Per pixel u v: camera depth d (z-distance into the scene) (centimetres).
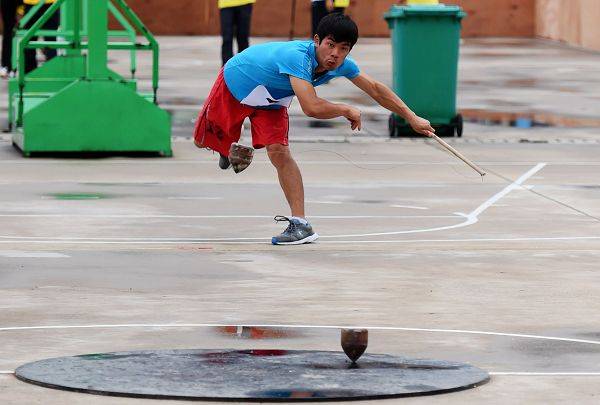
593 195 2427
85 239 1898
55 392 1059
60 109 2873
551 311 1446
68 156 2905
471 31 7100
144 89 4316
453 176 2673
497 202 2333
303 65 1795
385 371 1132
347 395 1045
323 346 1254
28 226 2006
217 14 6988
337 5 4744
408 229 2030
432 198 2373
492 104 4112
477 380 1108
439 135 3369
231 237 1939
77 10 2981
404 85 3331
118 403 1028
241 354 1196
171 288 1551
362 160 2902
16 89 3397
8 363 1174
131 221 2069
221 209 2206
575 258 1791
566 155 3022
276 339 1284
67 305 1445
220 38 6750
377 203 2305
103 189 2422
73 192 2378
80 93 2878
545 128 3538
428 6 3309
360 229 2025
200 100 4044
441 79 3325
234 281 1600
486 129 3509
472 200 2353
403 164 2848
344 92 4362
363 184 2548
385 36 6981
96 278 1606
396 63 3356
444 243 1902
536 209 2253
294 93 1845
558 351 1252
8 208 2183
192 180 2562
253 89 1842
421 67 3316
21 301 1463
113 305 1448
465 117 3775
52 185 2469
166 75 4828
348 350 1151
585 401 1059
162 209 2197
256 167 2766
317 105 1781
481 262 1753
